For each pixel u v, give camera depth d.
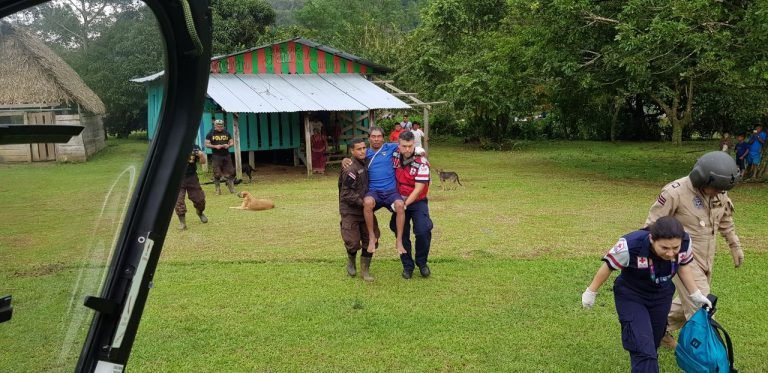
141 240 2.25
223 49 26.44
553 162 20.06
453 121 29.11
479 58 23.23
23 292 2.09
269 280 6.46
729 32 11.79
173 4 2.03
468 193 13.05
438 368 4.31
